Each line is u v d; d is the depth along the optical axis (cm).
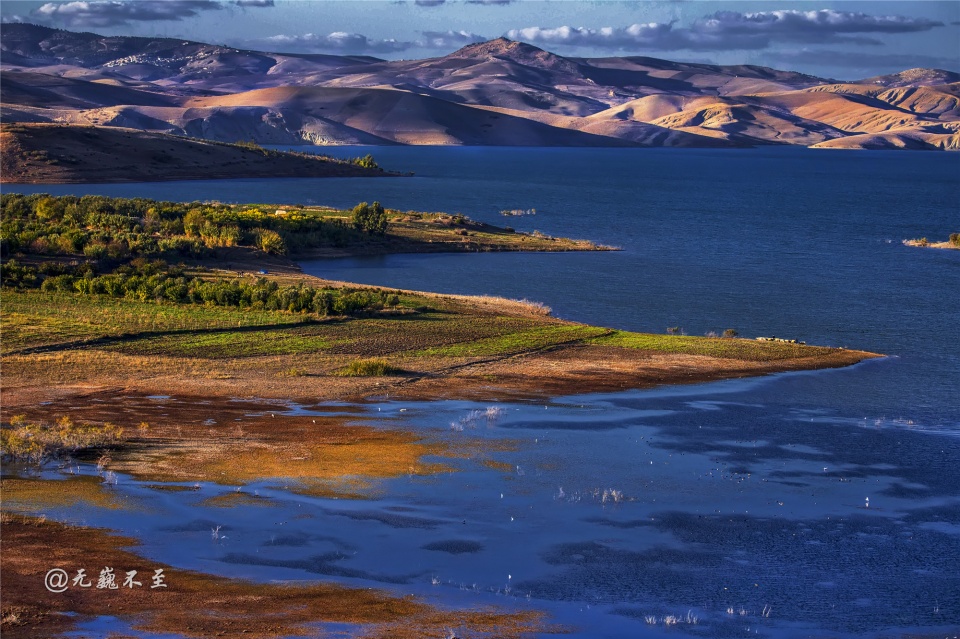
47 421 7544
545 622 4166
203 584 4347
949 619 4447
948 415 8750
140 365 10019
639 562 4975
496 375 10050
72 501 5459
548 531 5375
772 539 5394
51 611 3884
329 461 6575
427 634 3925
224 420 7756
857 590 4738
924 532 5588
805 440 7594
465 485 6141
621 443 7325
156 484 5875
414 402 8681
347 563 4766
